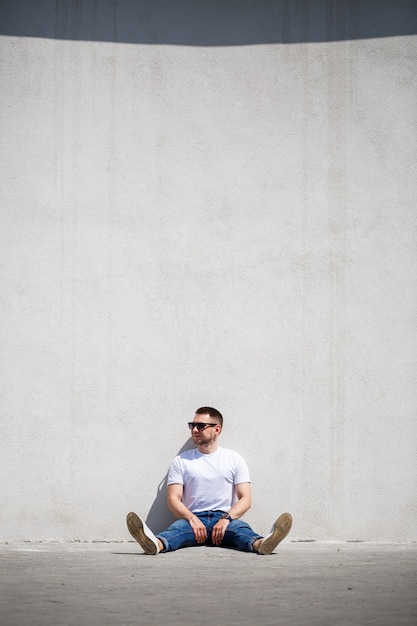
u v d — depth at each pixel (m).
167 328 6.88
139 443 6.79
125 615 3.48
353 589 4.23
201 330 6.89
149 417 6.81
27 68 6.95
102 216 6.91
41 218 6.86
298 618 3.43
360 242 7.02
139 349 6.84
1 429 6.70
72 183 6.91
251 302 6.94
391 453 6.89
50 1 7.01
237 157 7.03
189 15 7.09
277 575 4.75
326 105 7.08
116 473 6.75
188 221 6.96
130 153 6.98
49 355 6.78
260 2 7.09
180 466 6.54
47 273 6.83
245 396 6.87
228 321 6.91
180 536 6.11
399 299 7.00
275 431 6.86
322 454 6.86
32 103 6.94
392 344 6.96
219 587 4.27
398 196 7.06
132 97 7.01
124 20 7.06
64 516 6.69
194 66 7.07
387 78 7.10
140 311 6.87
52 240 6.86
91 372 6.80
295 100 7.07
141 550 6.15
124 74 7.03
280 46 7.09
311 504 6.82
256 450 6.84
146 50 7.05
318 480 6.84
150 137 7.00
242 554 5.87
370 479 6.86
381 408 6.91
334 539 6.80
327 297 6.97
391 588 4.27
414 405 6.93
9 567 5.08
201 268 6.94
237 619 3.41
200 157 7.01
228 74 7.07
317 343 6.93
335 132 7.07
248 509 6.59
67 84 6.98
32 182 6.88
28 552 5.95
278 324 6.93
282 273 6.97
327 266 6.99
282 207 7.01
